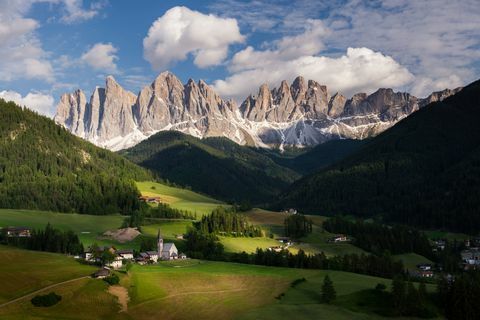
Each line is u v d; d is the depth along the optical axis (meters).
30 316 132.88
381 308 149.50
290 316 141.38
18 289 147.75
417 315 146.25
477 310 146.88
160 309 145.88
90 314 138.38
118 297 149.88
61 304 141.00
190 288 164.38
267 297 160.50
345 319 140.12
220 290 164.88
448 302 153.00
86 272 165.62
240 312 145.88
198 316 142.62
